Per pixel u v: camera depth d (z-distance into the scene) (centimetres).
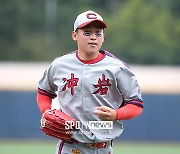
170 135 3647
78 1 8619
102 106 1217
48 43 8212
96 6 8800
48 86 1314
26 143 3500
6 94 3697
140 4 8262
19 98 3700
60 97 1276
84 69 1255
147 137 3653
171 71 5097
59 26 8388
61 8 8431
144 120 3644
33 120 3700
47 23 8350
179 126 3638
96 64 1255
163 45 7988
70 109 1264
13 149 3120
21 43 8088
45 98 1320
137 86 1257
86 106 1254
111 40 7962
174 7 8762
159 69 5469
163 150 3141
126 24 8062
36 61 8000
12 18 8188
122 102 1273
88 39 1237
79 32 1245
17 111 3703
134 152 3011
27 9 8306
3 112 3703
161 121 3647
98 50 1254
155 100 3644
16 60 8038
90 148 1270
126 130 3647
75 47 8238
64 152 1281
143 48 7862
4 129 3709
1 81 3812
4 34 8125
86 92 1250
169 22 8344
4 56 8031
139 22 8075
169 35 8138
